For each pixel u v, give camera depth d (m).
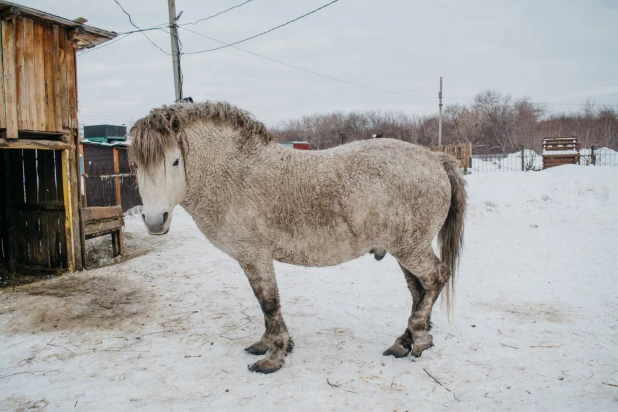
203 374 3.43
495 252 7.25
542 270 6.07
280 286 5.81
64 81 6.77
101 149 12.28
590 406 2.80
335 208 3.31
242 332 4.32
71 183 6.82
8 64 5.94
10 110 5.96
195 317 4.76
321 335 4.17
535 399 2.93
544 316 4.43
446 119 51.22
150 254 8.06
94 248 8.61
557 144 17.80
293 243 3.40
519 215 10.68
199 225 3.57
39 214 7.14
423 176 3.41
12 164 7.29
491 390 3.07
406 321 4.52
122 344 4.05
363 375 3.35
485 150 45.66
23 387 3.26
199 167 3.36
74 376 3.43
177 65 11.21
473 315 4.54
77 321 4.66
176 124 3.23
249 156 3.42
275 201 3.32
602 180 11.70
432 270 3.55
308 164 3.40
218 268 6.95
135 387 3.23
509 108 52.44
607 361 3.43
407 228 3.38
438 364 3.50
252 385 3.22
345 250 3.47
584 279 5.55
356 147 3.53
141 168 3.05
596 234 8.14
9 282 6.63
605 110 45.41
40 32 6.40
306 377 3.33
